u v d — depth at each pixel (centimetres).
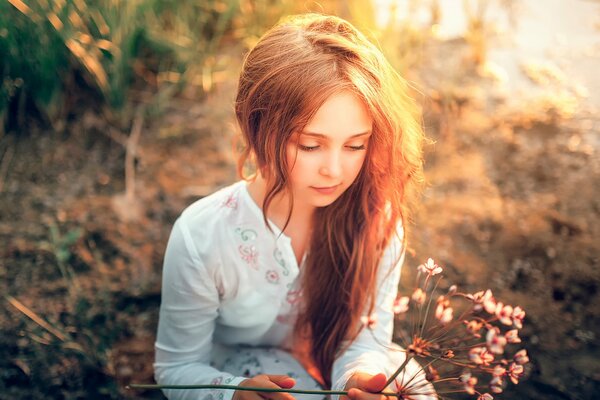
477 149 261
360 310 148
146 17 265
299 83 113
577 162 254
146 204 233
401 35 286
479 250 223
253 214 135
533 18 334
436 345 111
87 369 186
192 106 271
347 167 121
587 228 229
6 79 247
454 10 337
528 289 211
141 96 270
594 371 188
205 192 238
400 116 125
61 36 242
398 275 152
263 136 120
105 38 252
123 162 248
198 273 137
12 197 233
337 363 147
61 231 222
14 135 254
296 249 143
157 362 151
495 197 242
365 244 141
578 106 280
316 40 116
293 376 148
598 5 340
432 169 253
